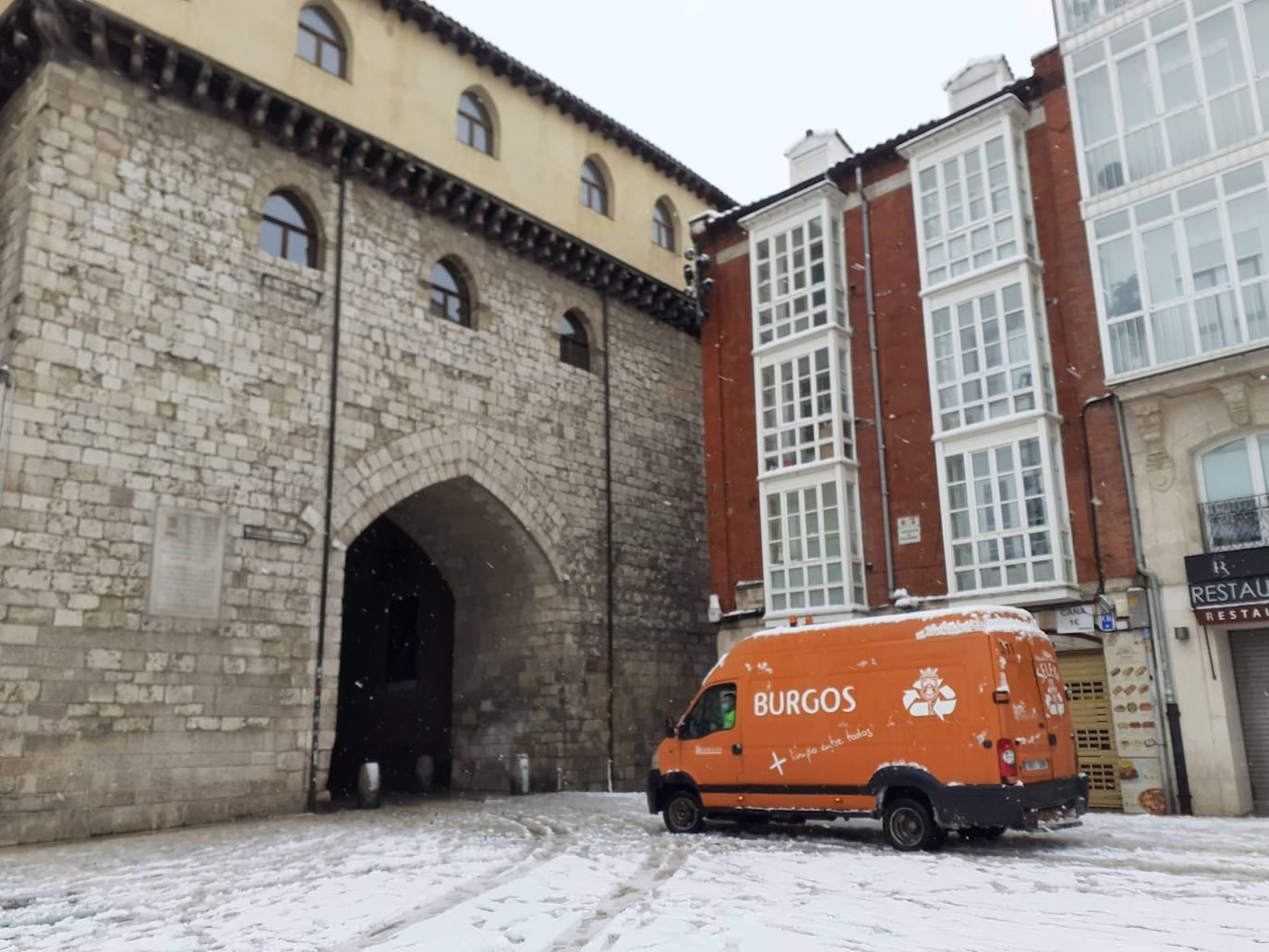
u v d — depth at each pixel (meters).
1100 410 16.55
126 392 15.92
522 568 23.28
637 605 24.61
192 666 15.88
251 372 17.66
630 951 6.40
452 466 20.86
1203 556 14.81
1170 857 9.94
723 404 22.91
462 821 15.55
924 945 6.38
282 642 17.12
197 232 17.36
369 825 14.98
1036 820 10.31
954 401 18.55
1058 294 17.56
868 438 19.98
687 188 29.17
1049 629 16.47
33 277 15.19
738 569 21.80
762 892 8.43
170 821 15.10
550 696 22.45
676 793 13.16
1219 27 15.74
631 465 25.38
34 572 14.41
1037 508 16.95
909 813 10.91
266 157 18.73
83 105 16.25
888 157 20.58
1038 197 18.23
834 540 19.75
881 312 20.28
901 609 18.61
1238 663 15.08
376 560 28.88
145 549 15.67
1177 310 15.55
